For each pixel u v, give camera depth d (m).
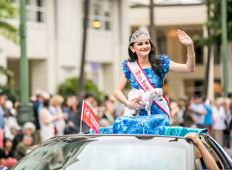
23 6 10.45
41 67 20.28
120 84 4.61
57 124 10.98
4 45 17.56
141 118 4.30
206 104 14.97
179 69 4.47
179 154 3.56
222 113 14.81
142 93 4.32
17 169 3.85
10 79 14.82
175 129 4.28
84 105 4.40
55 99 11.15
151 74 4.47
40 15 19.91
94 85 20.86
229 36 19.27
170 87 36.22
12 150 8.69
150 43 4.50
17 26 17.98
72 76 21.02
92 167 3.57
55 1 20.61
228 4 19.08
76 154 3.74
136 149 3.65
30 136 8.34
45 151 3.94
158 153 3.59
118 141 3.80
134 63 4.51
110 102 15.36
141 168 3.47
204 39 20.58
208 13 20.39
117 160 3.56
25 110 10.42
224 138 15.25
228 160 4.44
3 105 10.33
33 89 20.52
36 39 19.58
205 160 3.84
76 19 21.62
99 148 3.73
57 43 20.59
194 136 3.84
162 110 4.46
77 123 11.32
